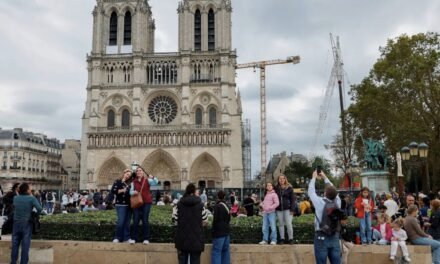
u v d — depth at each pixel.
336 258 16.14
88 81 127.62
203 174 122.88
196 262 17.98
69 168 183.50
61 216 26.92
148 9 142.25
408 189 82.62
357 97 82.31
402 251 21.53
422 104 72.12
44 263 22.44
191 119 124.62
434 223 23.52
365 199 25.42
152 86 126.75
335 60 147.75
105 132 123.44
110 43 131.25
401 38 74.06
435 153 71.06
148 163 122.94
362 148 84.44
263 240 22.38
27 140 151.25
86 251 22.14
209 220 27.56
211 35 130.62
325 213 16.23
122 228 22.22
